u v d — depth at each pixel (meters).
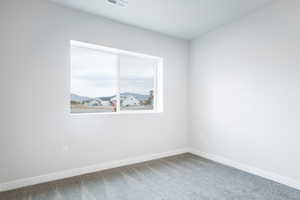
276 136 2.29
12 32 2.04
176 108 3.52
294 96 2.12
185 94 3.65
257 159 2.50
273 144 2.32
